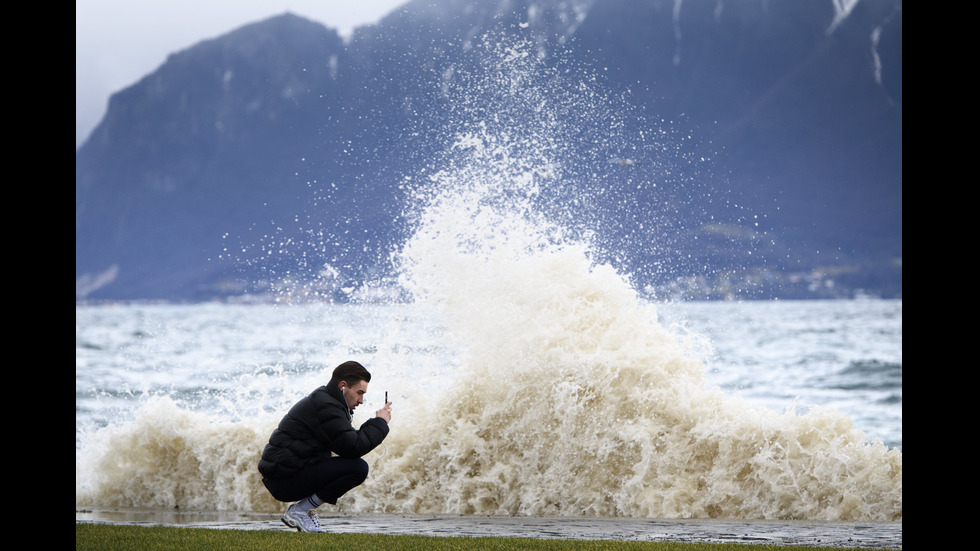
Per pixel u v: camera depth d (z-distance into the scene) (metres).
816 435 25.70
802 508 24.84
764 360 91.12
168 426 30.19
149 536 18.77
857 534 19.98
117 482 30.38
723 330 144.12
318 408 19.64
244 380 73.75
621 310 30.80
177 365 91.12
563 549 16.92
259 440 29.53
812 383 72.12
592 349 29.38
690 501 25.62
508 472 27.64
